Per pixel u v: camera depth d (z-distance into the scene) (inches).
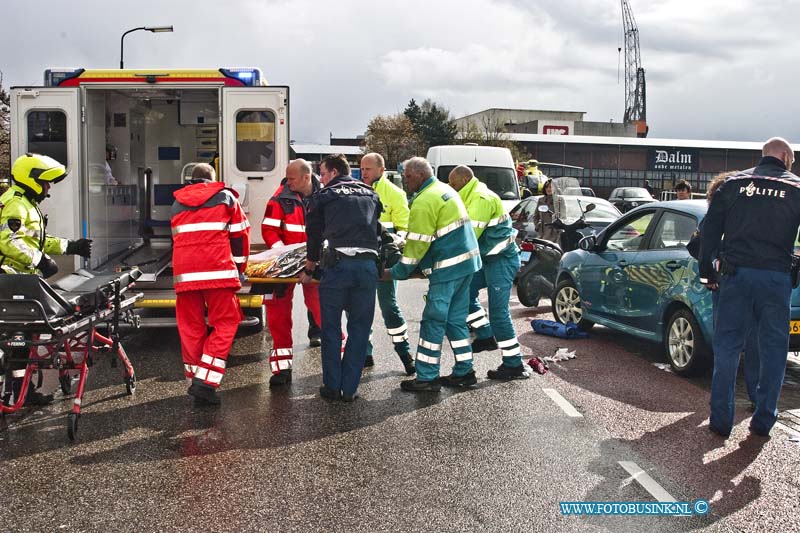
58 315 234.1
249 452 214.8
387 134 3078.2
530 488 191.2
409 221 269.9
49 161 257.3
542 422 244.2
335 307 262.8
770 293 229.1
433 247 275.4
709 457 215.2
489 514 175.6
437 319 276.5
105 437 227.6
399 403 264.2
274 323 285.4
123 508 177.6
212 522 170.6
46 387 285.0
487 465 206.2
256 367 316.8
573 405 263.7
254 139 376.8
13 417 247.4
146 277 355.3
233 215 263.4
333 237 261.6
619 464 208.4
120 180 440.5
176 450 216.4
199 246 258.1
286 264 279.4
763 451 220.8
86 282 279.3
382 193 347.9
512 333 298.4
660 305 318.7
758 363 262.1
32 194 255.8
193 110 465.7
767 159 238.5
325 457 211.2
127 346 359.6
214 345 258.5
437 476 197.9
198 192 260.5
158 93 446.0
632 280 339.0
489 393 278.4
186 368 267.9
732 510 180.1
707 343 292.7
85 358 236.8
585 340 376.2
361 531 166.6
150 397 271.1
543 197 588.7
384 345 359.3
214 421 243.0
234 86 374.6
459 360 285.9
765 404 232.1
